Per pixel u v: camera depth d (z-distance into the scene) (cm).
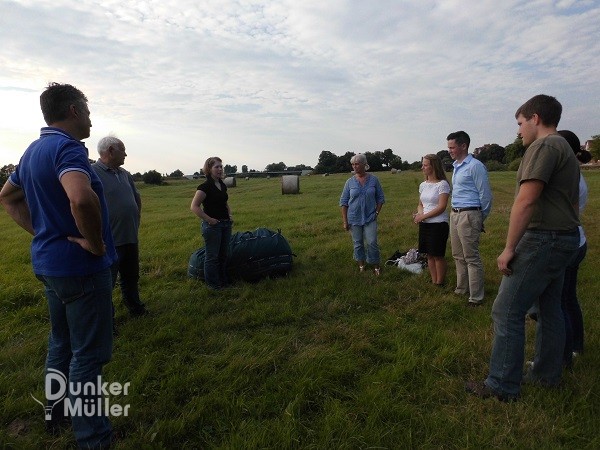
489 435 255
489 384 299
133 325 428
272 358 351
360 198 619
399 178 3772
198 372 330
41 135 239
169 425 264
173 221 1302
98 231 227
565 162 268
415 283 566
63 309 256
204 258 588
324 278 586
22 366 351
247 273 582
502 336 292
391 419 277
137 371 332
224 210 550
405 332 407
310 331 415
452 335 391
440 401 297
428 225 550
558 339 299
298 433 260
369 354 368
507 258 277
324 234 993
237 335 412
